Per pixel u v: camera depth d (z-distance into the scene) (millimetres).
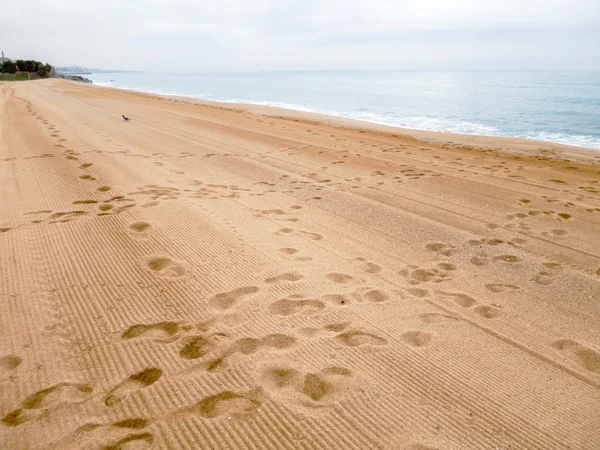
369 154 9500
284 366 2570
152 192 5930
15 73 73375
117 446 1967
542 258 4273
